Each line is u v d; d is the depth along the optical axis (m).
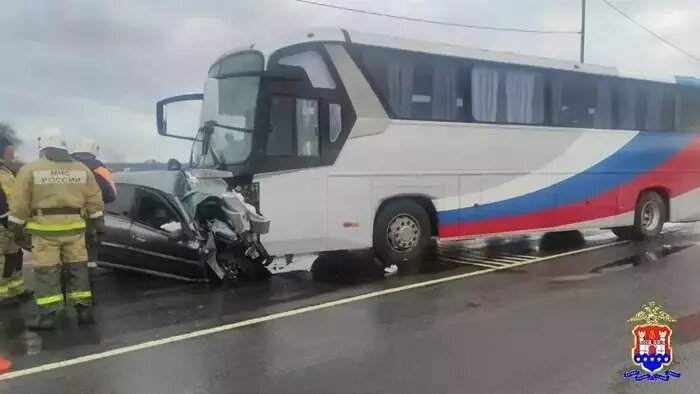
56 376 4.54
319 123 8.16
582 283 7.73
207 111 7.91
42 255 5.79
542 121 10.39
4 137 6.75
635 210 11.69
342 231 8.35
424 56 9.06
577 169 10.83
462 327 5.75
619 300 6.74
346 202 8.38
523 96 10.19
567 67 10.73
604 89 11.20
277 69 7.84
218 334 5.58
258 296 7.12
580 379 4.38
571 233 13.25
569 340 5.29
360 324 5.89
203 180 7.88
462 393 4.15
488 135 9.73
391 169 8.73
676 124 12.23
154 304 6.74
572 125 10.75
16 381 4.45
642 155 11.71
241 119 7.93
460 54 9.45
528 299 6.86
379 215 8.77
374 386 4.29
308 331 5.66
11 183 6.69
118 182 7.95
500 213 9.88
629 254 10.08
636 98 11.65
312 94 8.09
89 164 6.97
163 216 7.87
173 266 7.79
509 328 5.70
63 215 5.90
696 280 7.82
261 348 5.16
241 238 7.67
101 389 4.29
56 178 5.87
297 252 8.03
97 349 5.16
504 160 9.92
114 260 7.67
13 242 6.76
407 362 4.77
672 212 12.30
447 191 9.30
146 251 7.69
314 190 8.12
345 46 8.41
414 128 8.93
